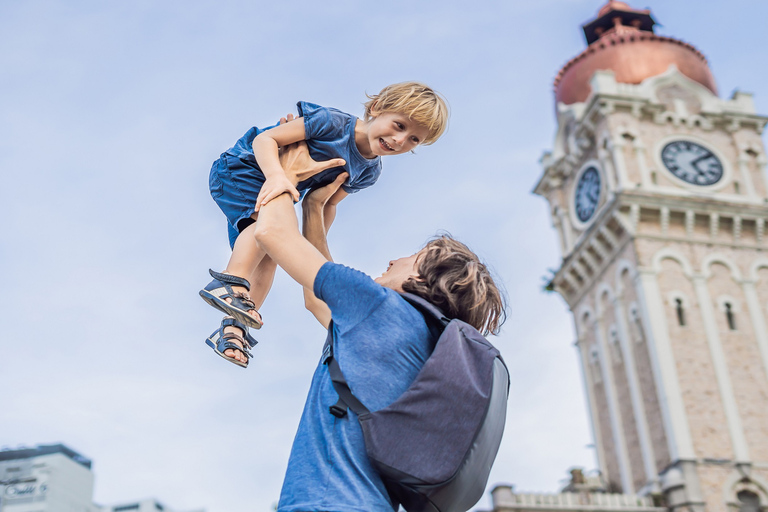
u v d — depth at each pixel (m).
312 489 1.57
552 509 31.05
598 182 40.66
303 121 2.48
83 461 37.62
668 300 36.69
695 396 34.44
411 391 1.61
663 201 38.22
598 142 41.25
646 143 40.41
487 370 1.70
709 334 36.12
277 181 2.00
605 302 40.25
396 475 1.58
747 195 39.62
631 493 35.75
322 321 2.47
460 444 1.60
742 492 32.53
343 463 1.59
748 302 37.44
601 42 45.41
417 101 2.34
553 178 44.47
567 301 43.88
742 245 38.88
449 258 2.02
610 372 38.97
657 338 35.59
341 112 2.59
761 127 41.94
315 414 1.69
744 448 33.34
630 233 37.84
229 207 2.59
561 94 45.56
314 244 2.58
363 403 1.64
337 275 1.78
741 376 35.28
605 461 38.34
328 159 2.54
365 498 1.55
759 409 34.53
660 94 42.03
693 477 32.22
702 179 39.81
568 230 42.84
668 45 44.72
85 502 36.97
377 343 1.70
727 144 41.47
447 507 1.61
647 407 35.84
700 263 37.97
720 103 42.03
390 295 1.78
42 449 36.09
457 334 1.72
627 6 47.56
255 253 2.40
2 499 34.81
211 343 2.24
